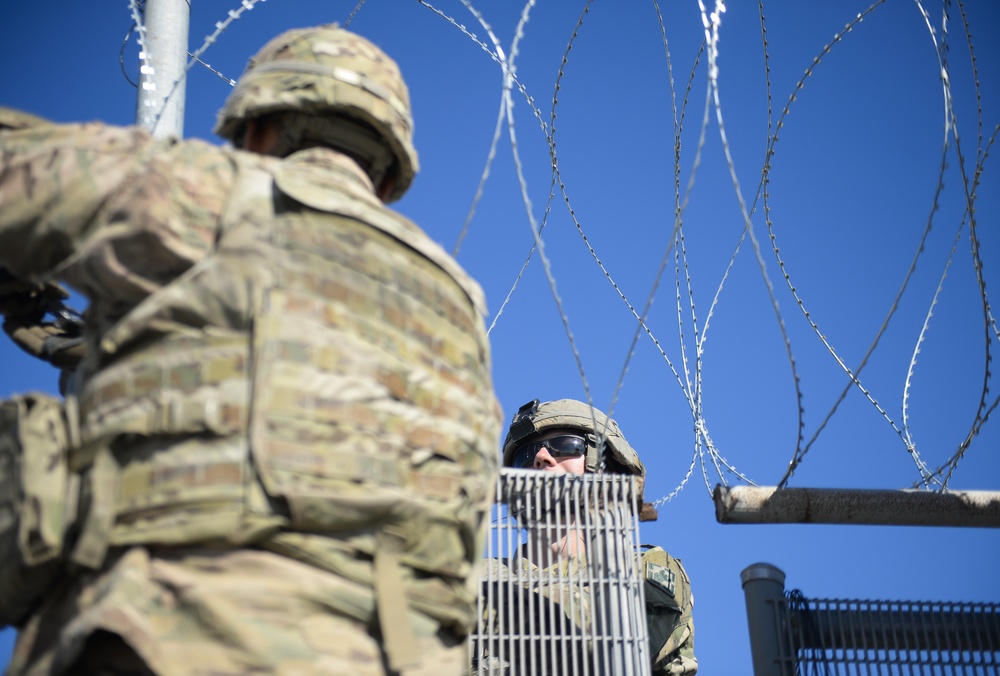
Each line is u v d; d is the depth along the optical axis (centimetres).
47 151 296
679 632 581
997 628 457
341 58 352
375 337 299
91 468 277
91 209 293
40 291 388
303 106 341
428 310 318
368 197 324
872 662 450
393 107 355
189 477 271
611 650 429
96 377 288
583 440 593
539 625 439
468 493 310
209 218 297
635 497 446
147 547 270
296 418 279
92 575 273
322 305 293
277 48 357
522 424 600
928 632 455
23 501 277
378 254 310
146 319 285
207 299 287
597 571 437
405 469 293
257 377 279
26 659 275
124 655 265
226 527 267
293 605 268
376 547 283
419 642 287
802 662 447
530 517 441
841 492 454
